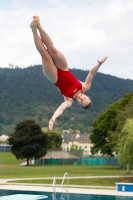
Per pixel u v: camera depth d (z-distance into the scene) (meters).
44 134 86.38
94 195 25.66
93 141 73.12
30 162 89.94
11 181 37.50
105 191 28.25
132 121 36.16
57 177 41.81
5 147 151.50
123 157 34.75
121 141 35.62
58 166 75.06
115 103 69.94
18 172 53.78
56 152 100.69
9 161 102.38
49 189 29.42
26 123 86.06
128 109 49.50
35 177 43.00
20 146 84.62
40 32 8.12
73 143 171.88
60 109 8.34
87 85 8.74
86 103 8.57
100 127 70.25
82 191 28.09
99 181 37.06
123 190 26.09
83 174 48.03
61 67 8.48
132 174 48.00
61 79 8.49
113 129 66.00
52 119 8.09
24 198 20.95
